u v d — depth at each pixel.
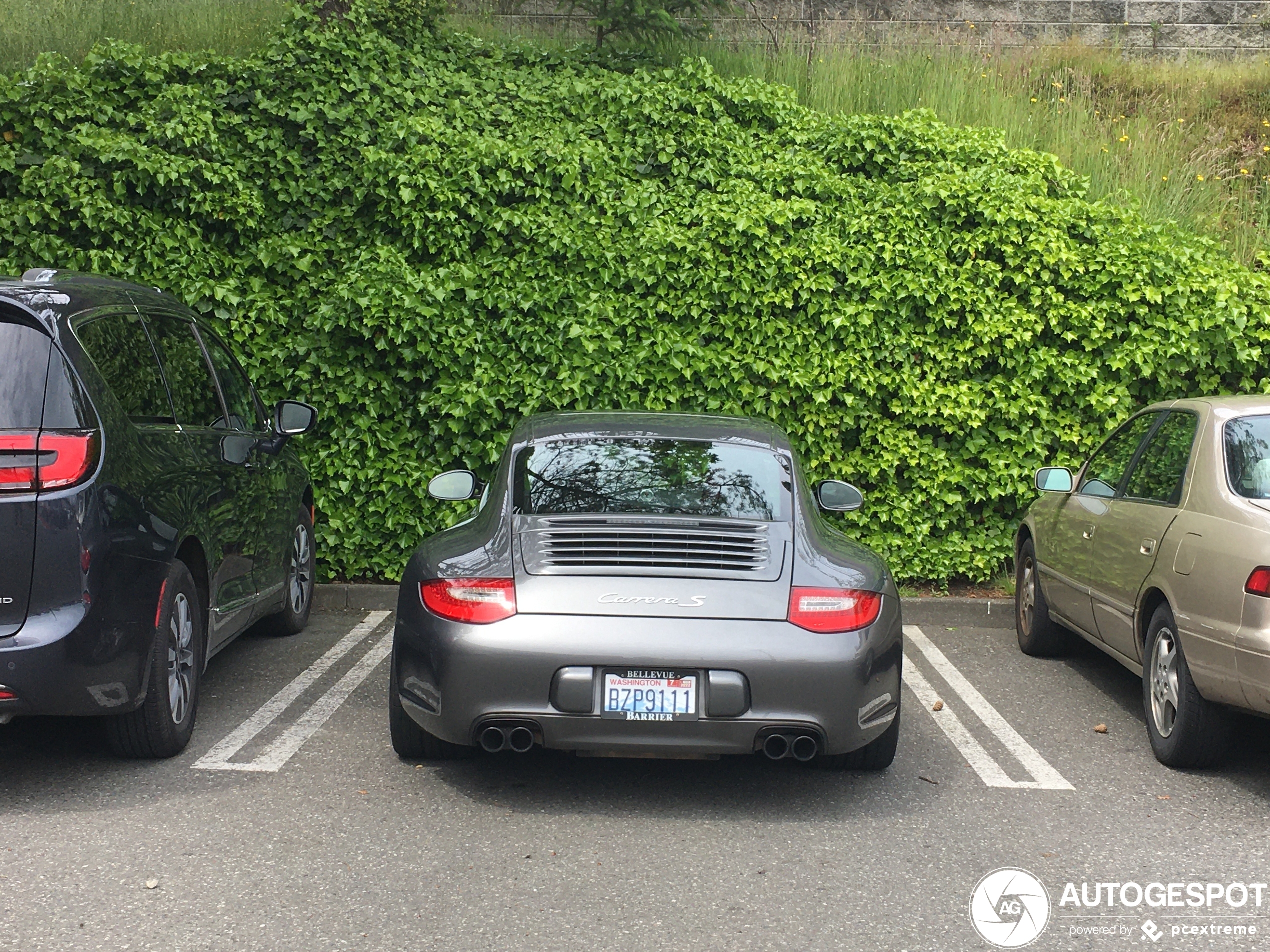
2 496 4.09
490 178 8.73
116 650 4.30
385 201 8.67
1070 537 6.50
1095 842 4.20
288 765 4.84
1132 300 8.32
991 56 13.29
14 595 4.11
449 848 4.00
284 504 6.70
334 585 8.11
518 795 4.54
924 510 8.46
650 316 8.31
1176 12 14.67
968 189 8.64
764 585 4.22
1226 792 4.77
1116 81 13.13
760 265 8.37
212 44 12.54
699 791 4.65
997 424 8.48
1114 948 3.36
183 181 8.32
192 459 5.17
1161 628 5.14
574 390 8.04
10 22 12.20
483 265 8.48
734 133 9.80
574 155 8.92
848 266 8.40
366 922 3.42
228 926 3.37
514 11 13.16
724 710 4.05
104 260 8.09
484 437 8.15
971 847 4.12
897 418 8.51
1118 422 8.39
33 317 4.30
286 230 8.82
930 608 8.16
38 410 4.20
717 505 4.64
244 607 5.91
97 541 4.22
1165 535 5.17
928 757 5.18
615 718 4.05
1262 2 14.59
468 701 4.11
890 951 3.31
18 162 8.33
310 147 9.21
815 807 4.50
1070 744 5.43
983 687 6.45
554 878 3.77
